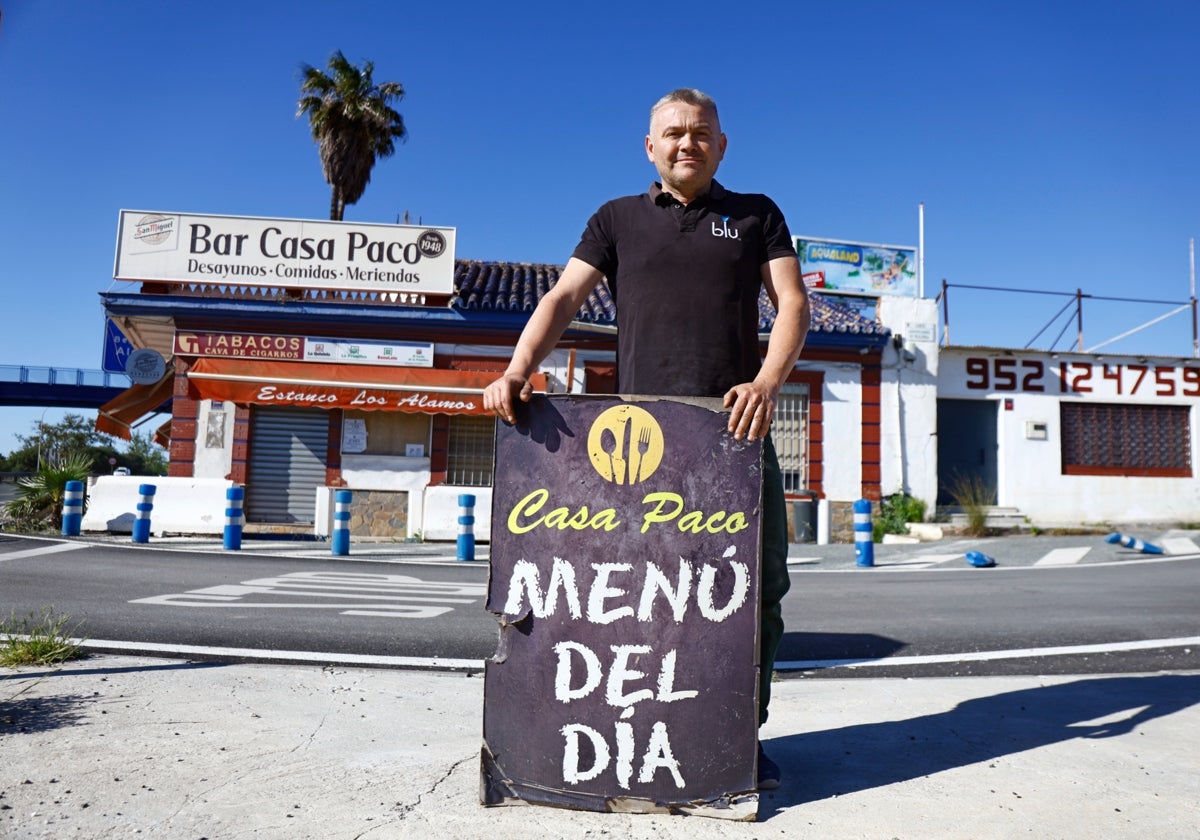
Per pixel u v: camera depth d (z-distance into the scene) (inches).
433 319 616.1
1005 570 397.1
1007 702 143.9
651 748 91.2
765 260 103.3
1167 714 135.1
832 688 157.6
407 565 398.9
